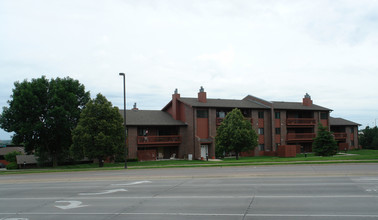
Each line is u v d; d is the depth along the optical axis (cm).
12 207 1174
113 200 1217
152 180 1805
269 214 911
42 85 3847
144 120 4366
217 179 1731
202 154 4459
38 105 3784
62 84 3991
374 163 2311
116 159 3872
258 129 4900
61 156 4397
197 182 1644
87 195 1360
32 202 1259
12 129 3759
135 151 4188
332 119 6319
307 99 5566
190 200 1155
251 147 3969
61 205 1170
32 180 2028
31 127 3703
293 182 1514
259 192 1269
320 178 1638
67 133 3966
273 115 5006
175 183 1639
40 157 4362
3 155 6606
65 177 2098
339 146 5809
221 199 1152
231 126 3938
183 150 4488
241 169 2164
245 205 1038
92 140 3325
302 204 1029
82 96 4231
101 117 3434
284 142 5131
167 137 4388
